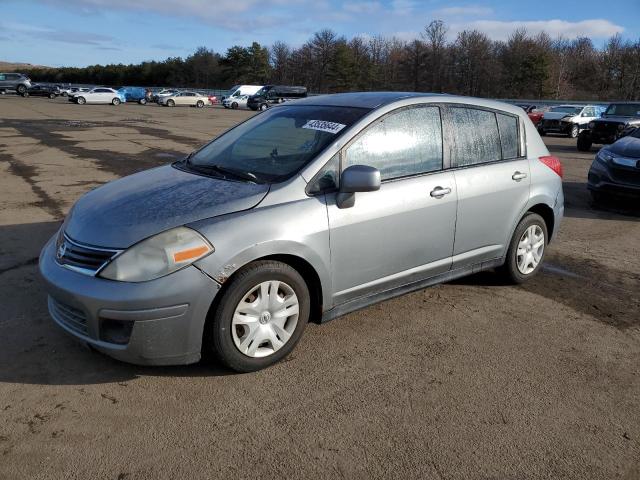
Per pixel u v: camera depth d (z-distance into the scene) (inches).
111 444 104.6
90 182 376.5
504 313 173.0
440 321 165.0
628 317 174.7
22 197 320.8
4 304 164.6
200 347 121.2
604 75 2664.9
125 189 142.8
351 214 139.3
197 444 105.5
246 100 2038.6
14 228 251.8
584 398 126.8
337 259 138.9
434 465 102.3
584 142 740.7
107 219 125.5
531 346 151.6
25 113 1212.5
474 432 112.5
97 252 119.1
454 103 170.4
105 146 601.9
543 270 218.1
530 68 2578.7
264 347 131.3
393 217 147.9
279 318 131.4
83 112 1371.8
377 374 133.4
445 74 2839.6
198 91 2773.1
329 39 3302.2
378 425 113.5
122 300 113.0
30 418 111.3
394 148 152.5
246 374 130.1
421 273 161.2
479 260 178.7
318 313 141.9
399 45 3248.0
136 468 98.6
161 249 116.1
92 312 115.3
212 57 4131.4
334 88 3216.0
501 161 182.1
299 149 146.3
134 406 116.5
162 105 2102.6
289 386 126.4
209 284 117.9
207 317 122.6
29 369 128.9
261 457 102.6
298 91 2009.1
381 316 166.9
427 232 157.8
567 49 2965.1
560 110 1076.5
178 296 115.3
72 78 5172.2
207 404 118.1
